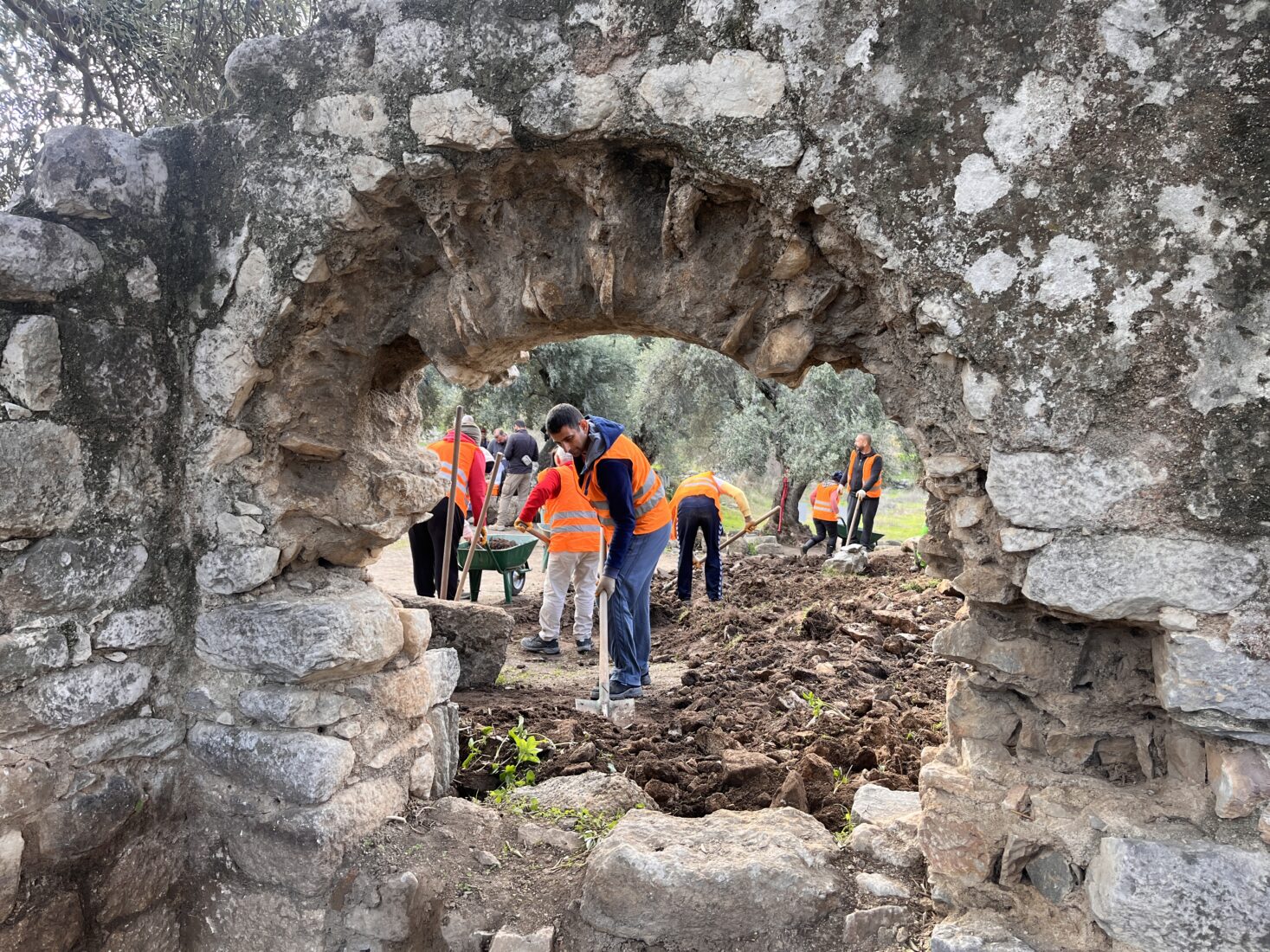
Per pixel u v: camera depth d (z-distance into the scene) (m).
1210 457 1.70
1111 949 1.79
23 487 2.20
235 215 2.47
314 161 2.37
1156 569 1.74
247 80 2.43
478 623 4.81
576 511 5.70
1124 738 1.97
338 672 2.51
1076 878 1.86
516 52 2.14
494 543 7.15
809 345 2.21
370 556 2.95
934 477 2.06
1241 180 1.65
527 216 2.42
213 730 2.59
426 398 14.52
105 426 2.38
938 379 2.00
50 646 2.28
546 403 17.41
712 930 2.14
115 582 2.43
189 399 2.58
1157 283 1.71
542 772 3.26
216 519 2.56
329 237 2.39
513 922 2.29
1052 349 1.80
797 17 1.91
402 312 2.68
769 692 4.47
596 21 2.07
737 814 2.49
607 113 2.08
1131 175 1.72
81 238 2.31
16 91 3.83
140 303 2.46
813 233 2.08
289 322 2.50
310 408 2.67
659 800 3.03
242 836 2.55
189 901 2.65
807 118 1.93
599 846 2.31
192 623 2.64
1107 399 1.77
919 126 1.85
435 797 3.01
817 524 10.91
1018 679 2.04
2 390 2.18
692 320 2.33
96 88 4.00
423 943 2.34
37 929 2.26
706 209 2.23
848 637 5.54
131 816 2.48
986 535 2.01
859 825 2.38
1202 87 1.66
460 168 2.28
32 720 2.25
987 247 1.83
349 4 2.31
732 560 10.20
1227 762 1.73
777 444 14.65
